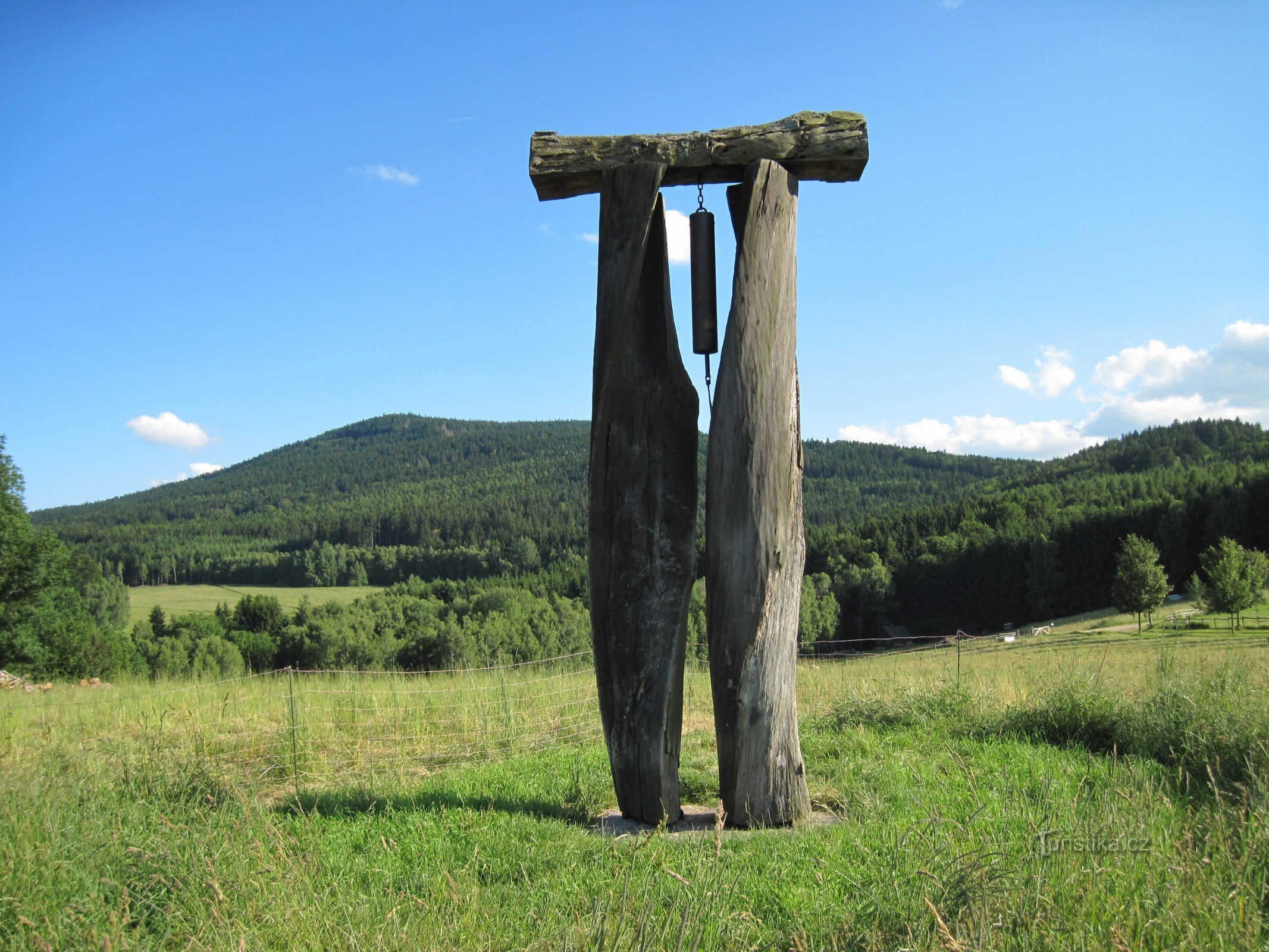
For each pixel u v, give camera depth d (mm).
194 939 2924
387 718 8859
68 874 3521
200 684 11008
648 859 3732
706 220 5793
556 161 5387
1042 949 2707
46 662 27797
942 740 7004
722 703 5043
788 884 3781
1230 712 5875
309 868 3615
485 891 3629
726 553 5055
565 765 6906
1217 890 2957
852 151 5348
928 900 2742
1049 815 3902
